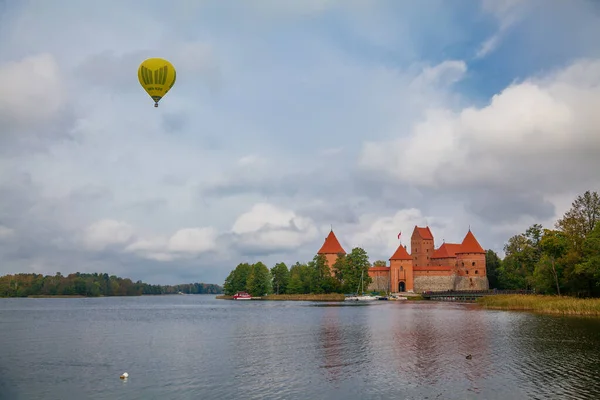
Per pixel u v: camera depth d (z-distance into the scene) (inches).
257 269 7303.2
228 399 1041.5
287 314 3469.5
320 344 1779.0
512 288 6284.5
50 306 5782.5
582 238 3513.8
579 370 1247.5
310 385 1146.7
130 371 1332.4
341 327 2362.2
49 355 1611.7
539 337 1815.9
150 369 1357.0
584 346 1606.8
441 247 7544.3
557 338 1786.4
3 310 4687.5
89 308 5157.5
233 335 2118.6
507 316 2763.3
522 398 1008.9
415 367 1322.6
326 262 6515.8
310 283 6692.9
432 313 3221.0
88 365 1427.2
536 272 3841.0
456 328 2175.2
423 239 7672.2
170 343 1884.8
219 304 5910.4
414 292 6688.0
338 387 1125.1
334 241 7751.0
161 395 1084.5
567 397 1008.9
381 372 1268.5
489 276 6870.1
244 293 7598.4
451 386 1112.8
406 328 2235.5
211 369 1344.7
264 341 1897.1
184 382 1197.1
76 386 1171.9
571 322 2331.4
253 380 1205.7
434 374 1233.4
